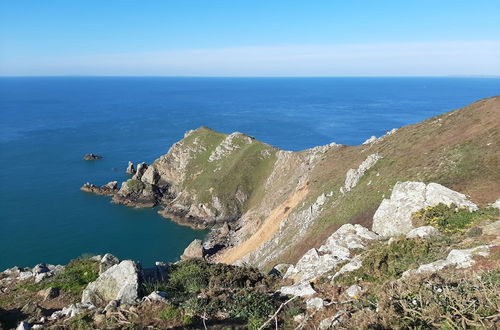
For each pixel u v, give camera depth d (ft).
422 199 108.27
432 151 176.76
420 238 74.64
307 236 175.83
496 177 125.80
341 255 86.07
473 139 162.40
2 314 62.59
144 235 293.64
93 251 260.42
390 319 42.42
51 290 71.87
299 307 54.75
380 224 115.03
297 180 293.23
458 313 40.52
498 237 68.80
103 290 63.16
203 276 70.95
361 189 183.62
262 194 333.83
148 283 63.98
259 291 63.21
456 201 101.55
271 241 215.10
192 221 324.19
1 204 334.65
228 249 270.26
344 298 55.77
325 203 201.98
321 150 300.81
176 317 52.01
